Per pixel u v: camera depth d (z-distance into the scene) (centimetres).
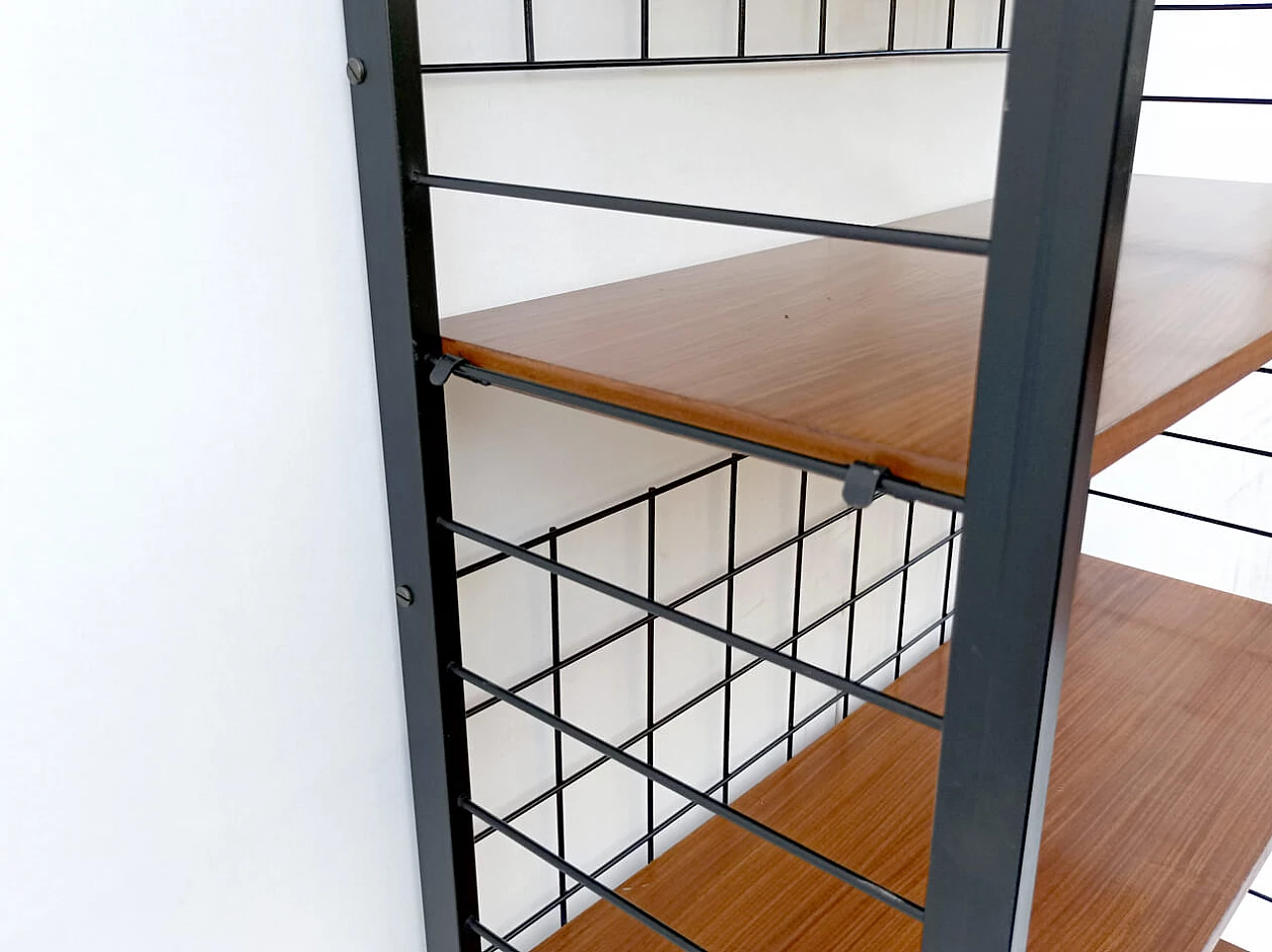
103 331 58
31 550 58
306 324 67
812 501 117
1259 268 85
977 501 45
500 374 65
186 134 59
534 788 94
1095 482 170
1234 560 162
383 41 61
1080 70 37
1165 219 108
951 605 152
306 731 75
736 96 93
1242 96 145
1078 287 39
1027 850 48
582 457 88
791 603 118
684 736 109
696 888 100
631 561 96
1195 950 83
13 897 62
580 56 79
